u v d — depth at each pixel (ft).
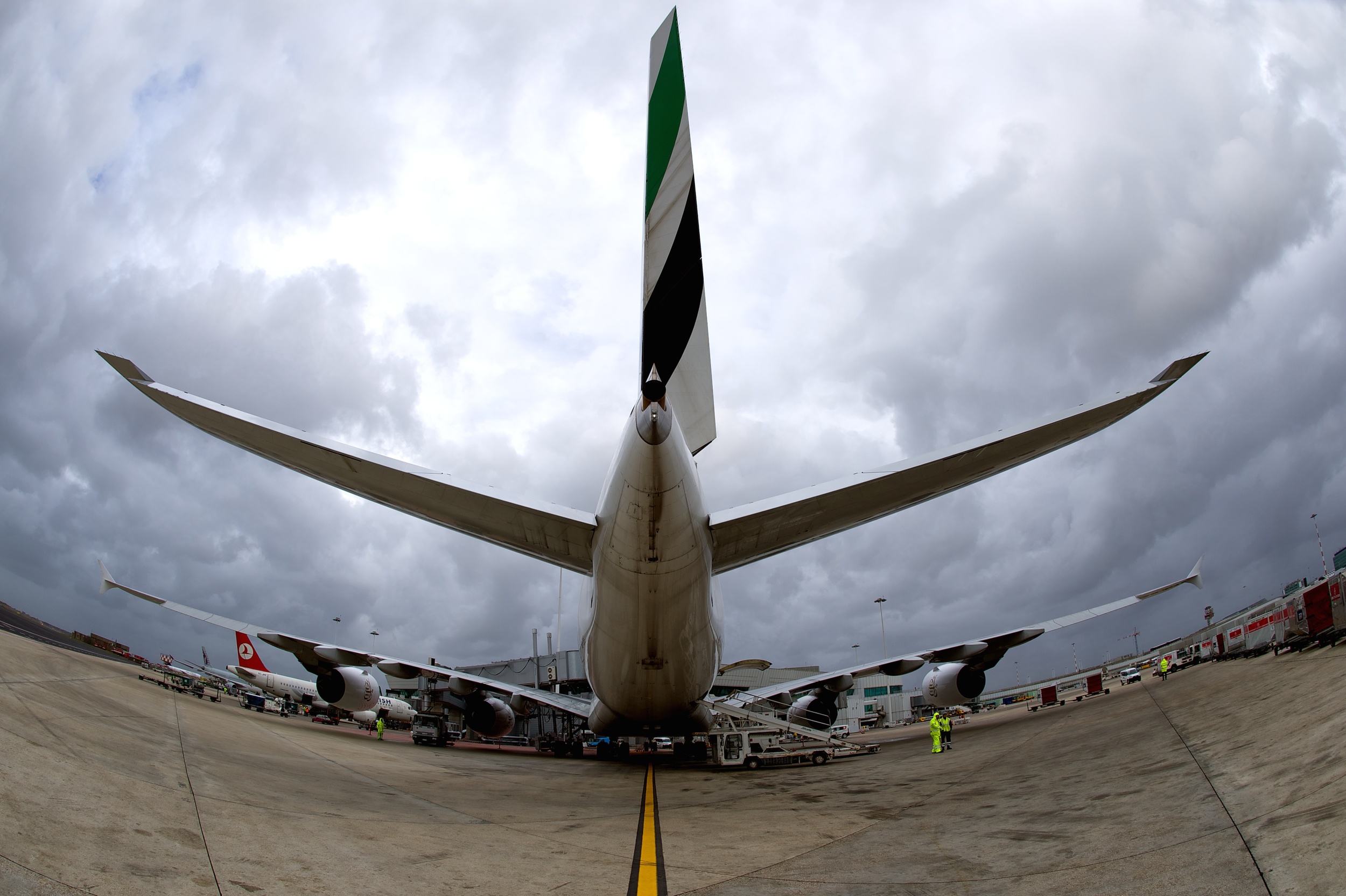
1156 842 18.57
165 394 32.91
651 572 36.19
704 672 47.70
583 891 17.94
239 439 34.99
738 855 22.35
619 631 41.27
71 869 14.90
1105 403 33.58
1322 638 65.46
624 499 33.40
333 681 73.51
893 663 74.49
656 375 29.32
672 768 61.67
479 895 17.19
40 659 54.29
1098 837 20.24
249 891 15.79
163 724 43.45
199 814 21.97
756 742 63.57
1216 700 47.70
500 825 27.63
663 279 34.88
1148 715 50.72
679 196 34.86
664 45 36.17
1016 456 36.50
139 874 15.52
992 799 29.94
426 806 31.30
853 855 21.61
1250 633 87.35
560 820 29.94
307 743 57.57
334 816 25.90
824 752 61.82
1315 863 14.37
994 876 17.89
